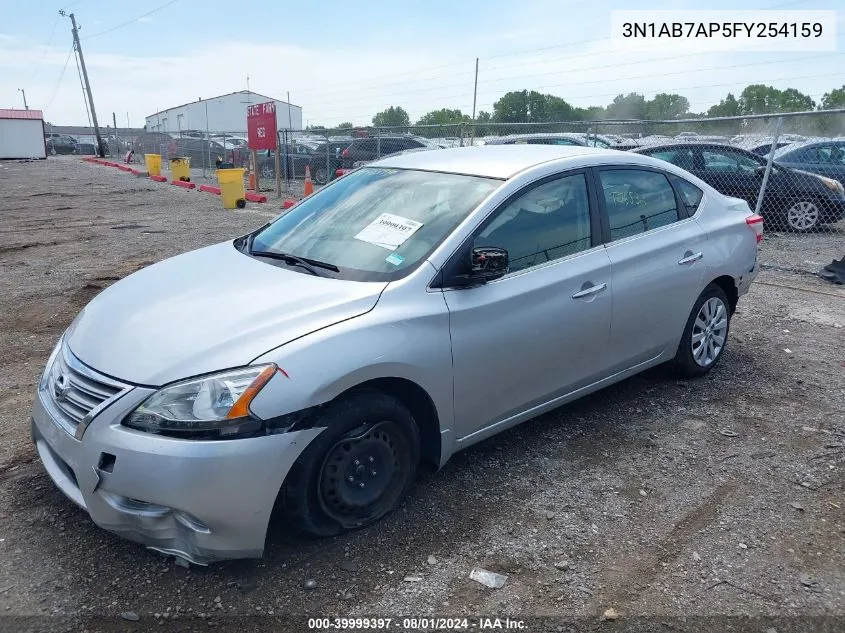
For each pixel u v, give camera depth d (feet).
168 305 10.96
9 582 9.66
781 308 23.50
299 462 9.80
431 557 10.34
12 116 149.07
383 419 10.61
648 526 11.19
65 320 21.99
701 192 16.69
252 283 11.46
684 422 14.84
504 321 11.89
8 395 15.93
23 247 35.27
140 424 9.16
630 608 9.39
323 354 9.78
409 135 57.16
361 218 13.07
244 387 9.24
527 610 9.34
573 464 13.07
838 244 35.58
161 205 54.90
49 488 11.91
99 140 157.38
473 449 13.61
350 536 10.76
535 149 14.90
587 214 13.76
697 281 15.71
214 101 202.28
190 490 8.94
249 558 9.76
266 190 65.31
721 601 9.53
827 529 11.14
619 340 14.17
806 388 16.69
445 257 11.42
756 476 12.73
